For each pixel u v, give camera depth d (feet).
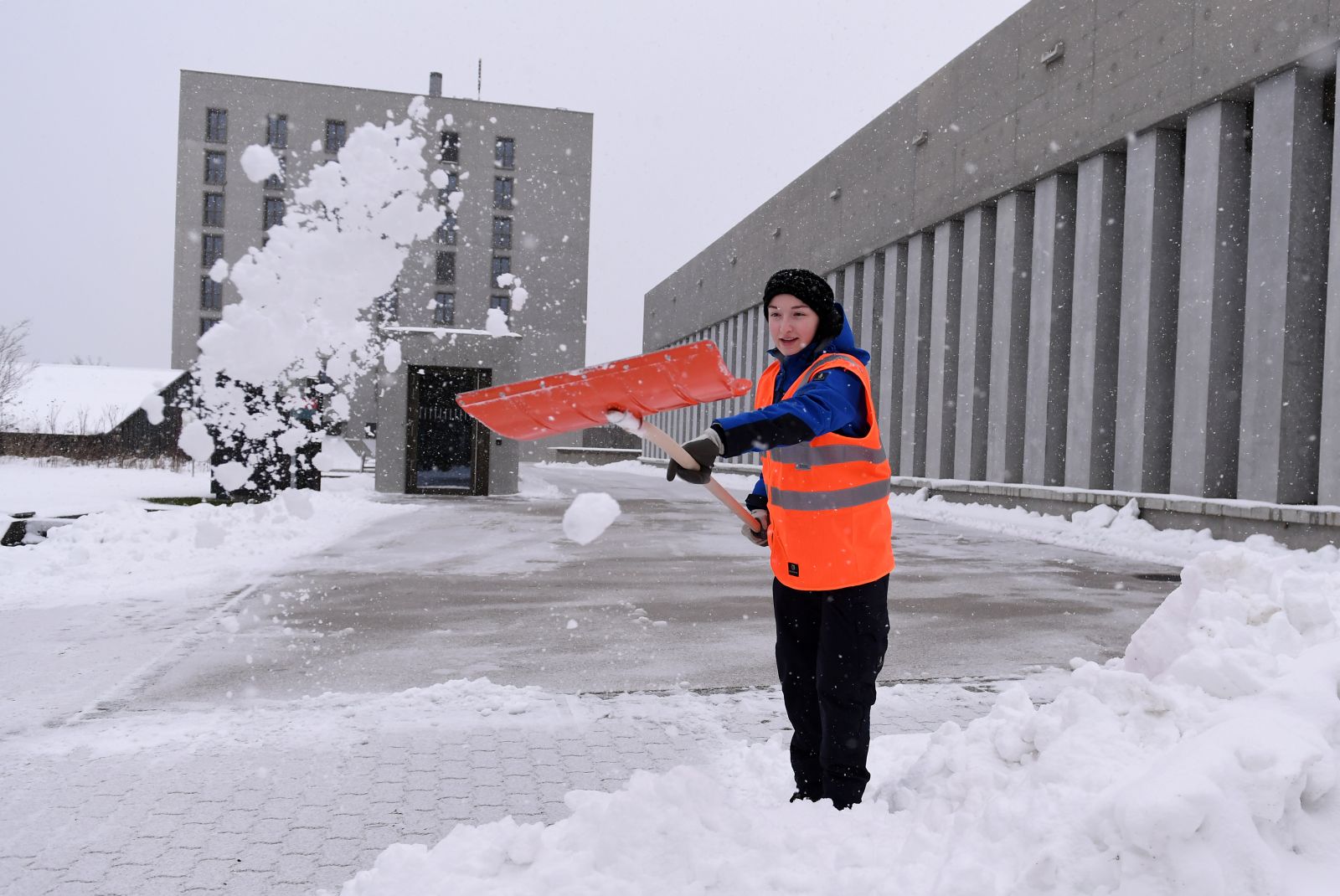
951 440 67.41
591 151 187.83
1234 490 43.21
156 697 14.44
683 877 6.57
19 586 24.38
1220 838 5.23
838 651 8.39
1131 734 6.89
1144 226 47.91
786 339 8.60
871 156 79.00
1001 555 37.40
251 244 178.81
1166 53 46.11
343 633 19.58
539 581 27.55
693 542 39.63
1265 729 5.98
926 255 71.92
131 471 70.90
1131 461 47.78
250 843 8.90
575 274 186.29
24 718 13.20
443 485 70.18
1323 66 38.47
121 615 21.04
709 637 19.65
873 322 78.89
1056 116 54.95
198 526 31.58
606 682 15.71
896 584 28.60
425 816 9.63
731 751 11.73
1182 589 9.47
